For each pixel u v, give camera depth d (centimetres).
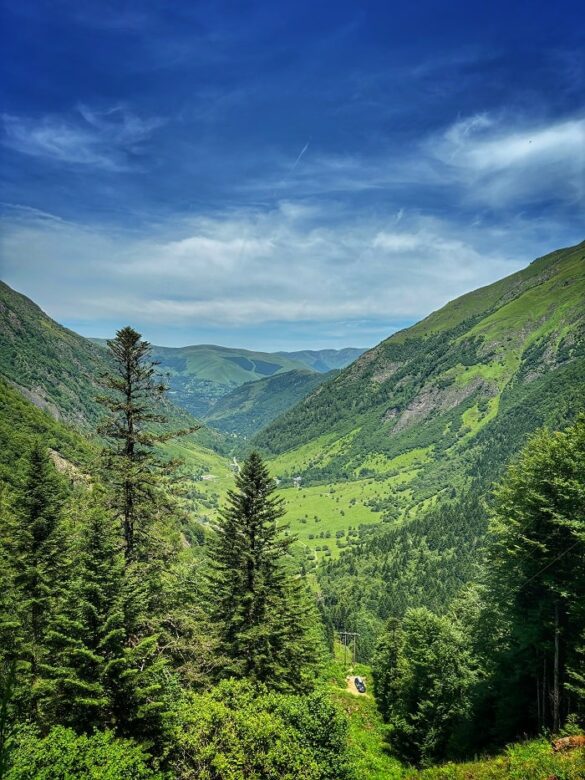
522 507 2614
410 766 2989
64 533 2666
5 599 2592
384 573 18038
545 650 2381
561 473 2470
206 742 1606
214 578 2720
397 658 4462
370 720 4128
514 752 1875
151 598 2072
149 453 2184
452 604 4912
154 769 1502
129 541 2108
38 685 1538
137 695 1541
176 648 2130
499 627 2767
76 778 1201
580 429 2589
